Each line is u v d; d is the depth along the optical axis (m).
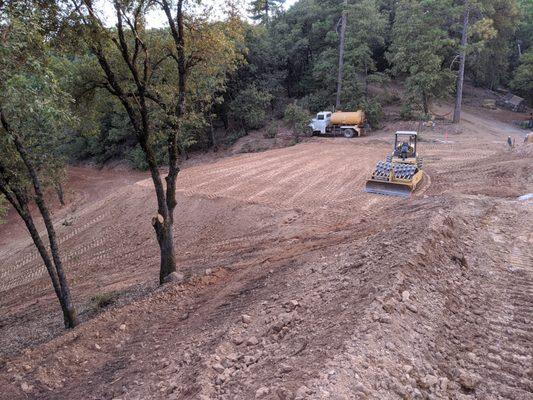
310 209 17.31
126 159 47.12
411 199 16.98
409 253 8.16
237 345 6.93
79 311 12.38
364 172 22.98
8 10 7.02
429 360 5.62
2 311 14.61
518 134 35.16
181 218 19.05
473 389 5.24
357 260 8.98
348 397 4.41
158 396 5.98
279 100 49.94
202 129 41.81
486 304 7.47
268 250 13.55
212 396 5.41
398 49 38.03
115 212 21.80
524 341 6.29
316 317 6.95
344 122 36.66
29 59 7.34
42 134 11.52
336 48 44.59
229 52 12.10
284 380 5.09
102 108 12.82
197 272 12.64
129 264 16.31
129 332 9.31
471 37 42.69
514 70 53.03
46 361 8.20
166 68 12.30
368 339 5.52
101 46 10.23
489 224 12.04
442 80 36.19
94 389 6.99
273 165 26.36
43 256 10.62
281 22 50.12
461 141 31.25
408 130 36.81
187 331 8.60
